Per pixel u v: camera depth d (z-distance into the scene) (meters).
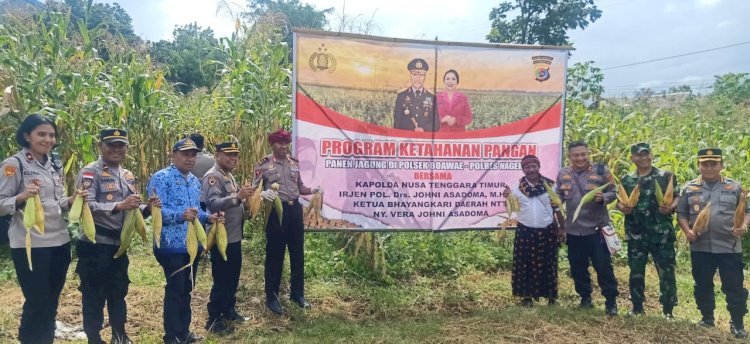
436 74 6.18
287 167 5.45
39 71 6.66
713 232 5.02
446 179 6.29
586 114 9.41
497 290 6.50
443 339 4.65
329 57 5.85
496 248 7.88
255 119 7.24
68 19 7.21
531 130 6.48
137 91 7.60
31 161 3.71
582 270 5.71
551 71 6.48
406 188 6.17
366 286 6.39
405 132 6.12
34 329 3.82
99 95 7.32
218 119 8.76
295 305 5.61
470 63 6.26
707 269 5.10
